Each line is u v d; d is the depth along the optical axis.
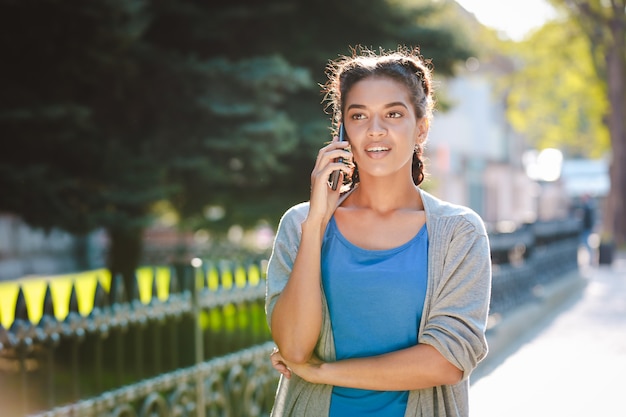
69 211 7.27
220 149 8.46
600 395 6.07
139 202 7.73
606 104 29.33
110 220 7.50
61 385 3.49
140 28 7.26
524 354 7.75
